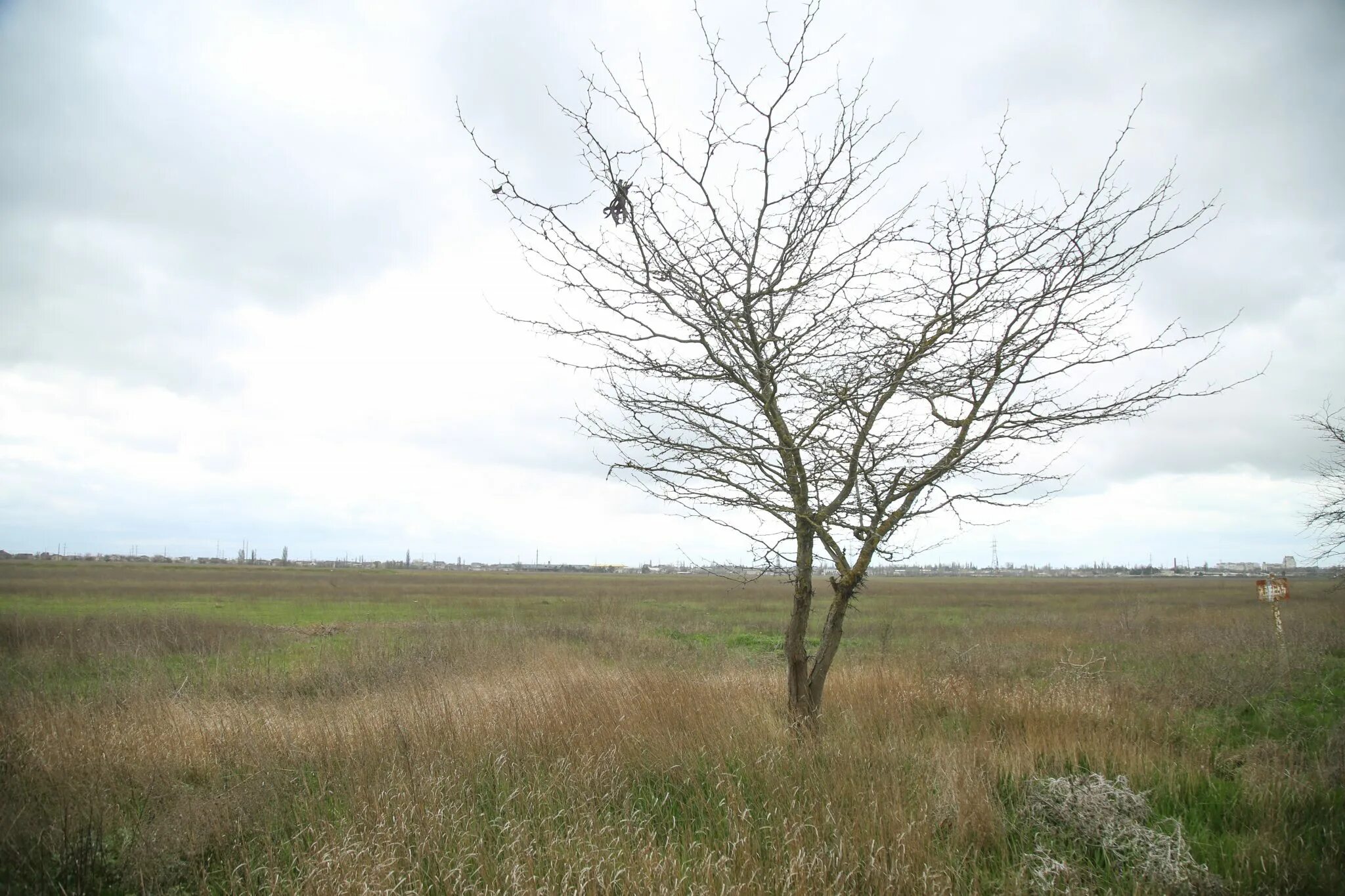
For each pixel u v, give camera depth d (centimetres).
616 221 500
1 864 461
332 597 4022
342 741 685
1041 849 478
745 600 4147
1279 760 638
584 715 718
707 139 507
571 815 528
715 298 555
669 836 490
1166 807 578
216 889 480
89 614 2252
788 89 491
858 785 545
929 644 1652
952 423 589
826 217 555
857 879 448
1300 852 474
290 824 548
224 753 690
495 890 441
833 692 871
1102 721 736
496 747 656
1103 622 2325
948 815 519
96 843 502
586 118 473
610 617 2584
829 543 606
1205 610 2645
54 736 663
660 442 598
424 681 1041
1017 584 7550
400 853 486
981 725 727
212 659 1424
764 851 482
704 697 768
